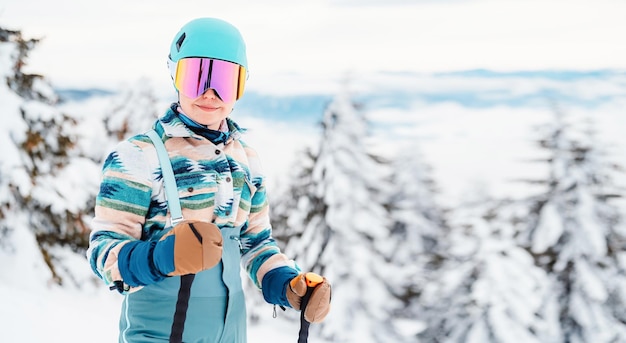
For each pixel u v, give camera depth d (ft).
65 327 31.60
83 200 54.13
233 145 8.10
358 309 75.66
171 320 7.29
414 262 97.09
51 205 51.44
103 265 6.82
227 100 7.66
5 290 33.14
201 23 7.75
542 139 76.02
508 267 64.59
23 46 52.95
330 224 78.43
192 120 7.74
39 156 52.49
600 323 66.28
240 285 7.89
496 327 61.67
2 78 50.24
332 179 80.28
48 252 53.21
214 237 6.25
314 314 7.53
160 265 6.31
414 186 121.19
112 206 7.15
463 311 67.72
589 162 74.28
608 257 69.72
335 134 82.48
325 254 77.87
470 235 69.56
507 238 68.74
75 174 54.39
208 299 7.45
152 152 7.39
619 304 67.56
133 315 7.39
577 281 68.08
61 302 46.32
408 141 127.54
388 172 84.28
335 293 76.23
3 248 46.47
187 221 6.41
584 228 69.82
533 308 62.64
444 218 116.06
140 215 7.25
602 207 71.56
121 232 7.11
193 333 7.34
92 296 51.93
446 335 68.90
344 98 84.23
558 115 76.54
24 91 53.21
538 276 64.44
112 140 78.23
